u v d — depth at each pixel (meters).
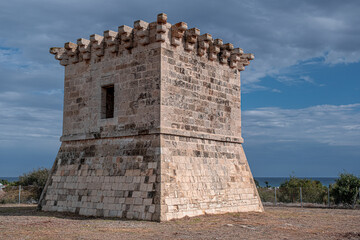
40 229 16.47
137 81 21.86
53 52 26.22
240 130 26.25
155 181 19.59
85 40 24.41
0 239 14.12
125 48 22.55
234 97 26.05
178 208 19.84
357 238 14.88
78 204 22.59
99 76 23.84
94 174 22.56
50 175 25.30
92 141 23.66
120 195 20.70
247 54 26.94
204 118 23.45
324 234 15.87
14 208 27.38
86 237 14.52
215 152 23.86
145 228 16.80
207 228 17.06
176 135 21.39
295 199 37.41
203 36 23.31
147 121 21.09
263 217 21.64
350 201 32.78
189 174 21.34
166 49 21.44
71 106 25.22
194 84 23.02
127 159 21.33
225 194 23.36
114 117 22.61
